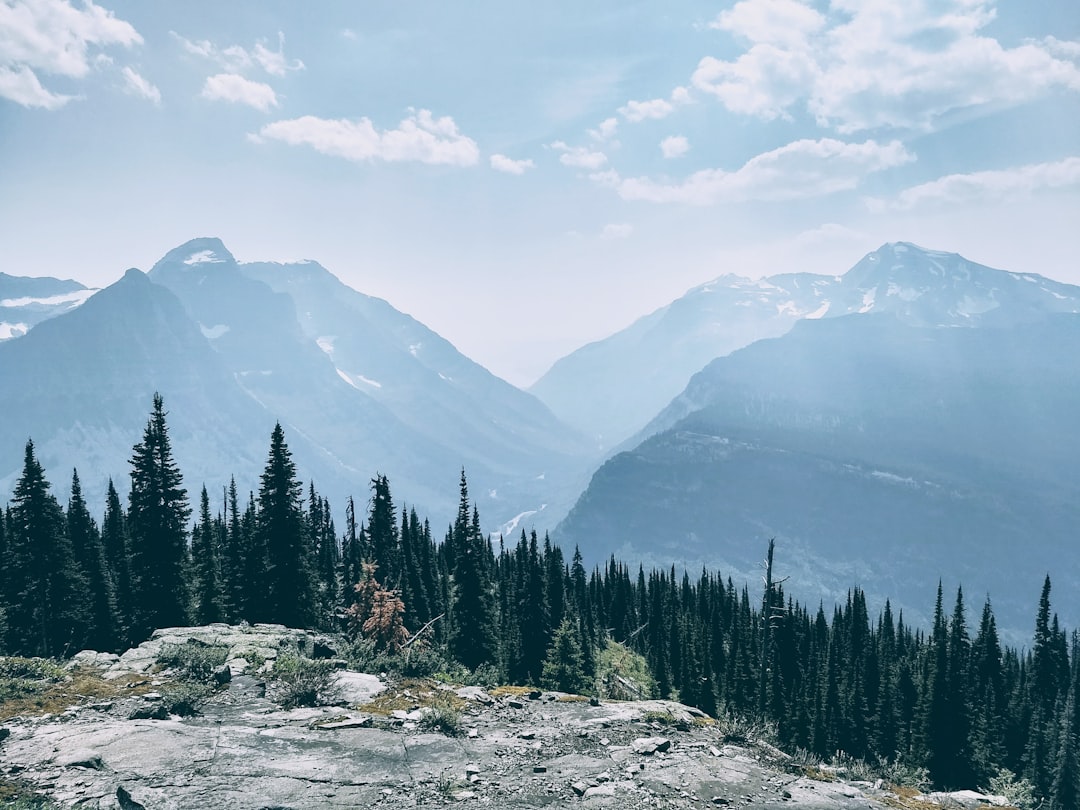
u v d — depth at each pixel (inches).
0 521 2310.5
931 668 2842.0
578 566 5152.6
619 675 2664.9
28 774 526.0
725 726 788.6
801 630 3978.8
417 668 968.9
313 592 1845.5
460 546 2084.2
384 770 599.2
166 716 698.8
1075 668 4276.6
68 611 1798.7
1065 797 2704.2
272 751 621.0
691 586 5546.3
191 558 2073.1
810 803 587.8
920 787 770.2
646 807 550.6
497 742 693.3
